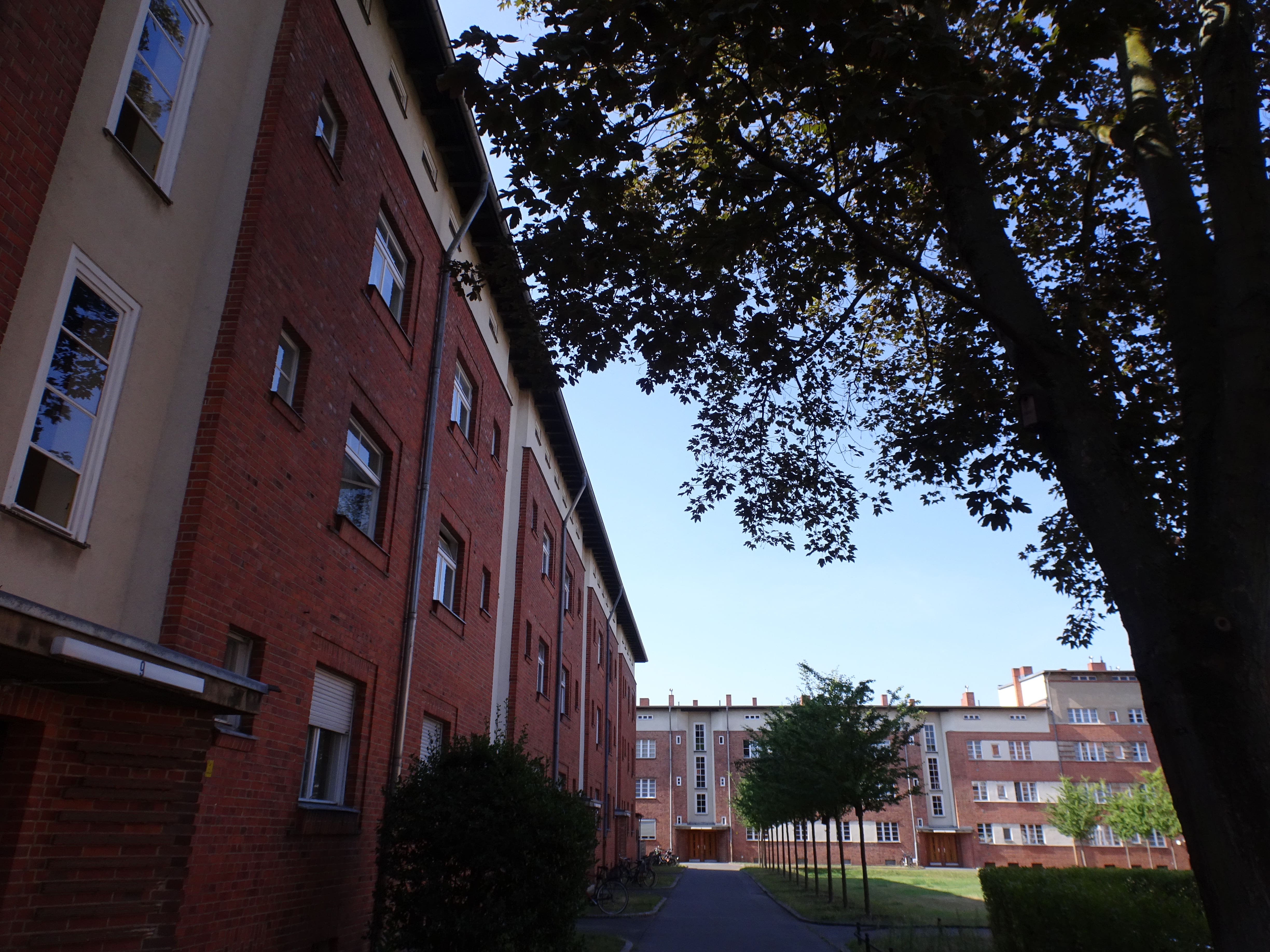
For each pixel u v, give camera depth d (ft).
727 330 29.99
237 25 27.48
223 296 24.88
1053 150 31.65
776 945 55.11
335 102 32.50
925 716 211.41
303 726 28.43
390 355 37.78
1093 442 18.02
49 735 17.99
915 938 50.88
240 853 24.20
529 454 69.56
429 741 43.80
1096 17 20.15
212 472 23.13
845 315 32.01
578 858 31.37
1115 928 29.84
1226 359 16.61
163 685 16.97
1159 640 15.47
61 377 19.79
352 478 34.83
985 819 201.26
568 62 21.65
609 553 113.19
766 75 22.90
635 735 172.04
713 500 38.17
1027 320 19.81
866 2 19.25
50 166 18.35
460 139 44.93
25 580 18.39
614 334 30.04
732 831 222.48
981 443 34.32
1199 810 14.38
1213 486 15.98
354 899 32.14
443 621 44.75
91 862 18.28
